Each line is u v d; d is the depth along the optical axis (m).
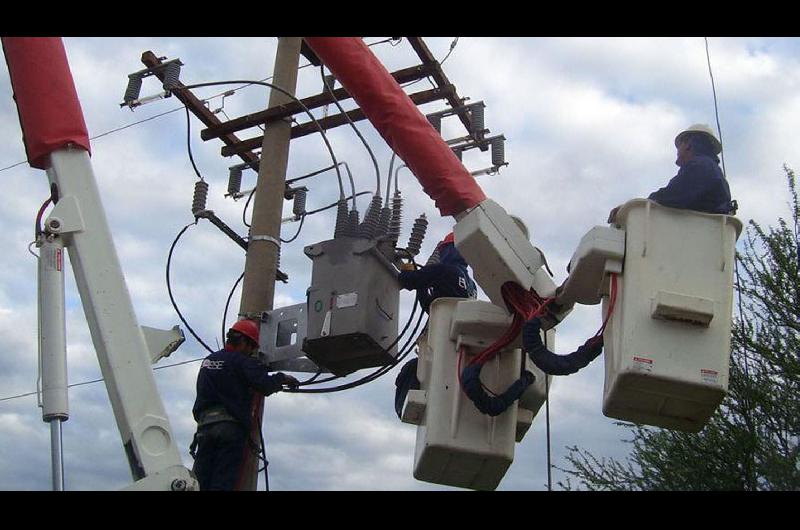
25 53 4.85
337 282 7.02
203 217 8.29
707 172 5.29
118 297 4.60
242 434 6.41
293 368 7.38
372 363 7.18
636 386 5.02
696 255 5.18
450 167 5.75
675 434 10.55
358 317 6.84
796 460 9.82
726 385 4.95
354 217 7.22
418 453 6.18
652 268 5.14
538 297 5.78
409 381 6.75
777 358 10.30
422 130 5.74
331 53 5.66
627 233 5.24
